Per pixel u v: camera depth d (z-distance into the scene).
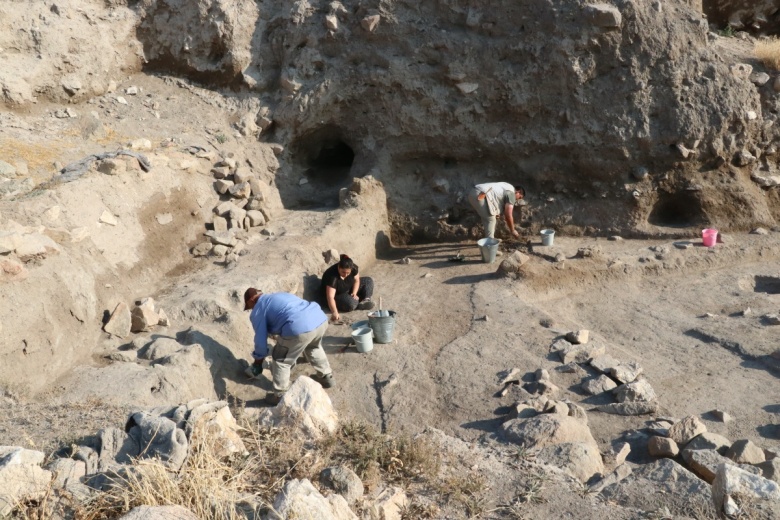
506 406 6.45
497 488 4.78
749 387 6.83
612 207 10.71
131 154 9.06
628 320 8.39
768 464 5.15
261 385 7.07
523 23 10.34
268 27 11.63
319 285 9.09
